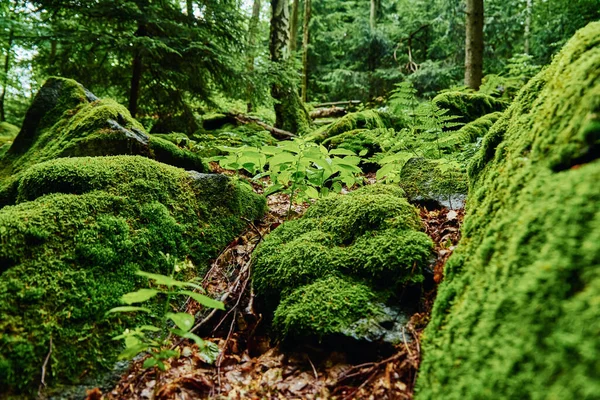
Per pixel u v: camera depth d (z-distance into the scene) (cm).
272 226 357
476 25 873
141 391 197
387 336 197
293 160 303
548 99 178
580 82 152
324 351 208
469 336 139
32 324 195
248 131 837
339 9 2289
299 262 255
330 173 318
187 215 314
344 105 1550
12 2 716
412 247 233
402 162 447
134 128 464
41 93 541
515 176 170
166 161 441
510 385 108
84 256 238
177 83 829
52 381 188
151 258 269
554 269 114
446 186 348
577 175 130
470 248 180
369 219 272
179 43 738
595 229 111
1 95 1388
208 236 316
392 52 1634
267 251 284
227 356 228
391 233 253
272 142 789
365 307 215
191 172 357
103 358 208
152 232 280
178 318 169
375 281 232
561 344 100
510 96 850
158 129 885
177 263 277
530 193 150
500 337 122
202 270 294
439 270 219
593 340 93
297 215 401
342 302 219
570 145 142
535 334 110
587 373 90
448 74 1285
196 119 938
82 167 301
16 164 481
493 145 228
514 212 155
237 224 346
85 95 551
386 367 181
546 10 1382
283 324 224
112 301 230
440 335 162
